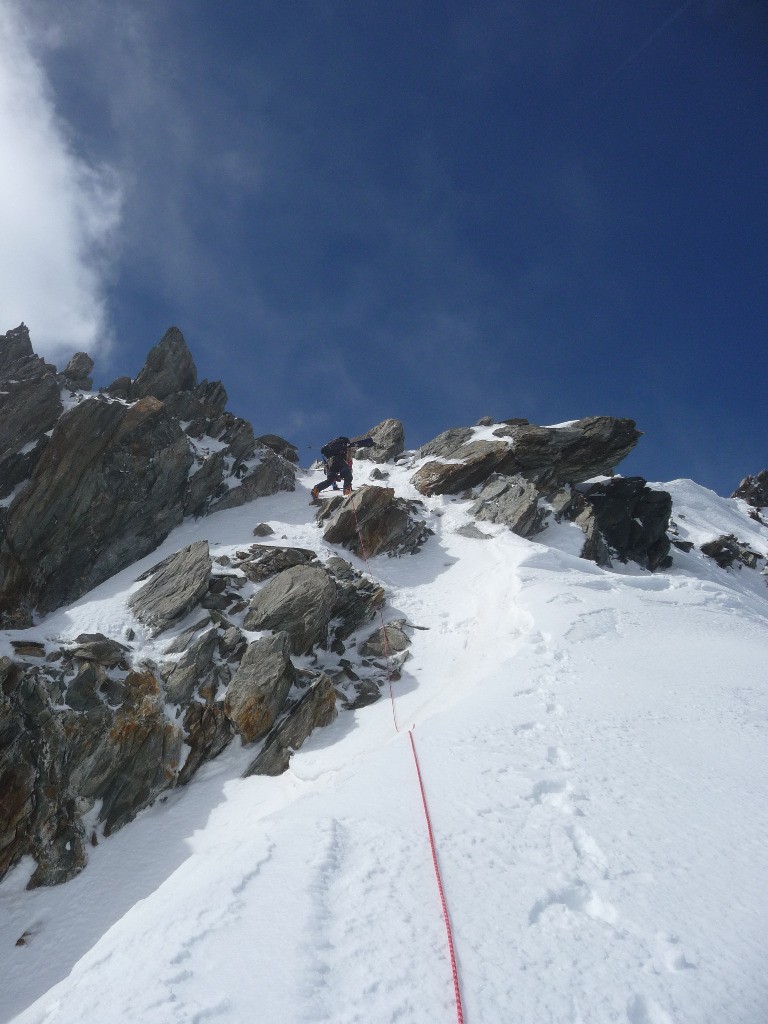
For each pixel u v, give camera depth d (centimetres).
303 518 2536
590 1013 401
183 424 2786
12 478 2178
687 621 1689
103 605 1722
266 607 1686
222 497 2575
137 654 1504
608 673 1210
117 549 2103
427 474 3019
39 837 1141
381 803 707
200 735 1373
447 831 632
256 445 3031
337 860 582
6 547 1922
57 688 1325
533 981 427
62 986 465
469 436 3366
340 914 502
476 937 472
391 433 3594
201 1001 410
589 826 637
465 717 991
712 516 5853
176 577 1764
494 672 1281
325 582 1741
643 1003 411
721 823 642
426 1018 398
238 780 1294
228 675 1484
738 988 422
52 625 1594
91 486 2117
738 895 523
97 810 1211
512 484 2805
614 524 3180
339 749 1264
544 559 2158
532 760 808
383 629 1781
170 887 609
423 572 2248
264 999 409
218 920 495
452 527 2605
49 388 2402
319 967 440
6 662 1298
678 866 565
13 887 1088
